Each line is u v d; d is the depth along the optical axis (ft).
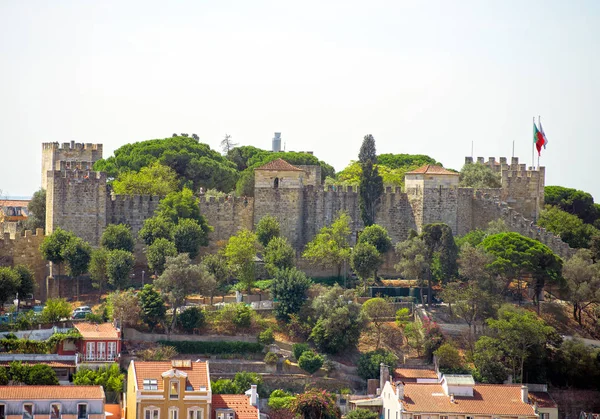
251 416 623.36
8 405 586.45
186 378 621.31
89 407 593.42
